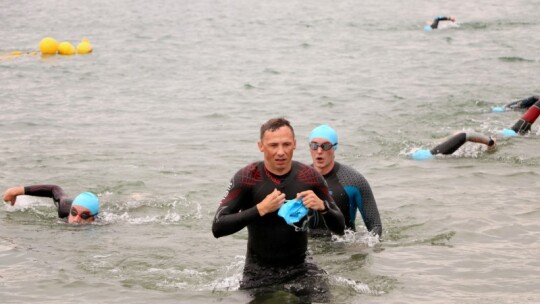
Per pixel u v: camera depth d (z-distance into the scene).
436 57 29.06
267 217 7.70
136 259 9.21
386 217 10.73
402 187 12.37
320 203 7.24
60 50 30.70
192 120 18.66
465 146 15.01
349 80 24.36
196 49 32.16
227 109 20.03
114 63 28.31
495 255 9.04
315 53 30.81
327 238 9.70
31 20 43.53
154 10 49.09
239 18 44.44
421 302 7.60
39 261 9.16
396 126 17.41
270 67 27.38
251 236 7.88
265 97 21.72
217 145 15.91
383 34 36.56
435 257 9.01
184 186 12.83
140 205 11.80
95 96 22.03
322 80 24.47
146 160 14.66
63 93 22.50
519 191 11.96
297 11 48.12
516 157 14.23
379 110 19.39
